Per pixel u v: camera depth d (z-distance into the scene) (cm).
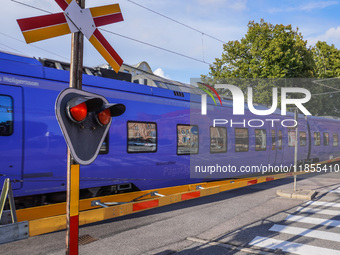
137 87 734
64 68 650
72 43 301
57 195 570
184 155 824
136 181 701
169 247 480
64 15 293
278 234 541
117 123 668
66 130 277
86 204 599
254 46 2425
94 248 478
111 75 724
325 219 636
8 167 501
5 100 507
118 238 527
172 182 792
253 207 755
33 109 539
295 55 2372
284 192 894
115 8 337
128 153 684
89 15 315
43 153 543
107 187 659
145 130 727
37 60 578
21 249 475
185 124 838
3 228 335
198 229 577
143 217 670
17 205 516
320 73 3128
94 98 283
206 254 451
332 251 458
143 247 482
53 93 571
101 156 633
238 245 488
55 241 513
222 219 647
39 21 280
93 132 298
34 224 374
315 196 880
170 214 696
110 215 477
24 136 522
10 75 522
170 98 812
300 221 623
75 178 310
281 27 2394
